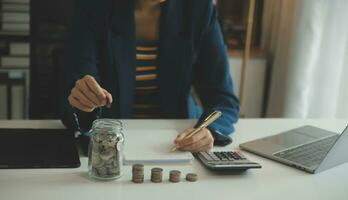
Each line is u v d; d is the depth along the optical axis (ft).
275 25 7.84
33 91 5.72
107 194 2.84
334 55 7.13
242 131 4.31
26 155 3.34
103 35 4.52
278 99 7.54
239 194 2.97
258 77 8.03
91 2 4.49
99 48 4.56
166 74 4.77
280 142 3.97
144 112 4.87
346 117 7.23
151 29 4.78
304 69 7.11
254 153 3.74
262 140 3.99
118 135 3.06
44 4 5.59
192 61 4.80
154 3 4.64
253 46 8.35
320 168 3.39
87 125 3.76
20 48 6.61
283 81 7.37
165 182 3.05
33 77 5.70
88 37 4.43
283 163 3.54
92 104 3.44
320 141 4.04
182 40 4.75
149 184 3.01
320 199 2.98
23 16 6.52
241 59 7.80
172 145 3.64
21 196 2.75
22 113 6.88
